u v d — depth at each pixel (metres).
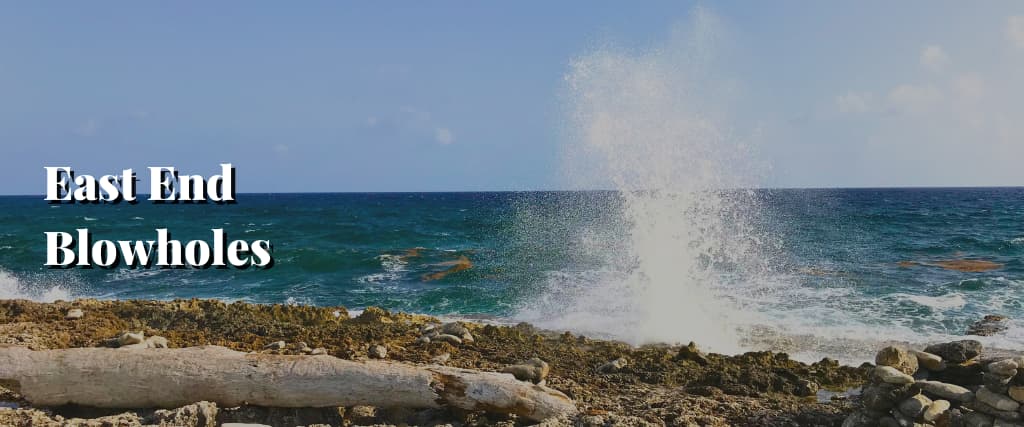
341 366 5.56
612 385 6.63
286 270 20.12
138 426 5.22
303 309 10.34
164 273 19.70
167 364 5.61
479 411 5.43
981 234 29.47
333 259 21.75
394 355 7.42
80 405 5.69
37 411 5.51
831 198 82.31
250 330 8.74
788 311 11.45
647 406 5.87
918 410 4.82
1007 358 5.00
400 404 5.51
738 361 7.52
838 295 13.14
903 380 4.90
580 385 6.58
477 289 15.08
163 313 9.53
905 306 12.14
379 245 29.02
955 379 5.34
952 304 12.36
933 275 16.25
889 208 56.56
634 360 7.52
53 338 7.92
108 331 8.37
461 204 86.69
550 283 14.58
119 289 17.19
